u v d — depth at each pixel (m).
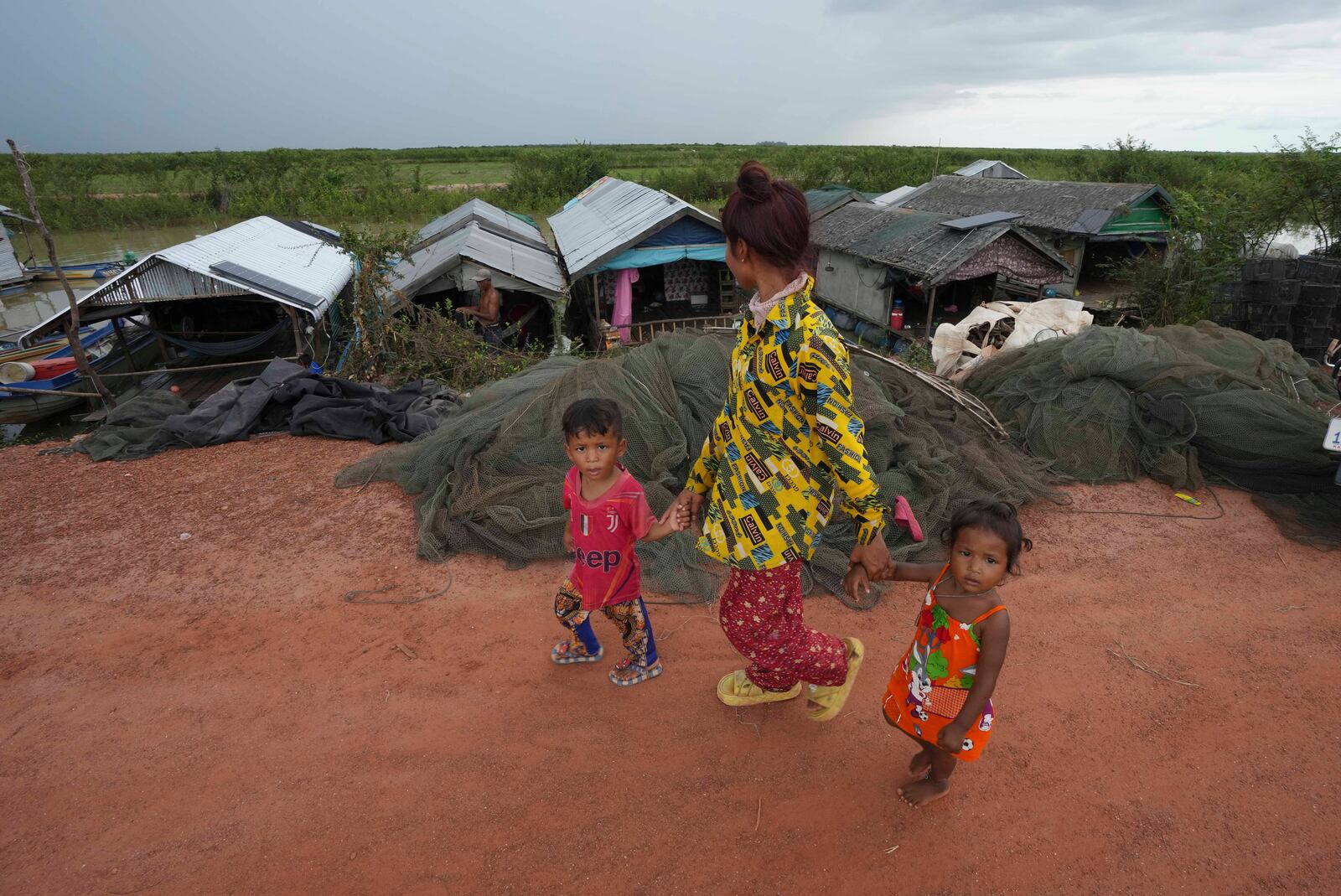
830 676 2.86
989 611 2.36
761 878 2.54
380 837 2.73
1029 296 16.53
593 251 16.62
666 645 3.77
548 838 2.71
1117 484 5.51
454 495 5.01
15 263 23.77
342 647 3.85
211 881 2.58
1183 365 5.72
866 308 19.06
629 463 4.99
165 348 14.80
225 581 4.50
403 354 11.57
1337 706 3.31
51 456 6.72
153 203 38.75
